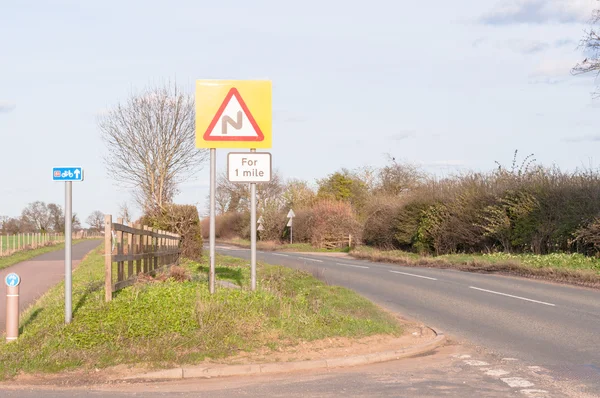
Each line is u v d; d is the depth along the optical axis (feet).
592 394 24.77
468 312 48.29
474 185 108.68
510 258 89.15
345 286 67.41
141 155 112.57
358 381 27.30
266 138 40.04
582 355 32.50
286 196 236.43
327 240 182.29
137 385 26.84
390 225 135.13
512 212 96.48
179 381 27.58
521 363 30.81
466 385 26.32
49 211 287.07
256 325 34.45
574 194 85.05
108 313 35.22
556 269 74.64
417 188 131.13
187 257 92.68
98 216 334.65
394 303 53.83
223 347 31.30
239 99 39.86
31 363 28.55
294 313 37.93
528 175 98.17
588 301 52.85
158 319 34.04
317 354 31.71
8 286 32.55
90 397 24.68
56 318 35.22
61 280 69.26
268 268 78.59
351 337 35.35
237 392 25.49
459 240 110.73
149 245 55.98
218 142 39.86
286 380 27.68
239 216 257.75
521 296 56.75
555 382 26.78
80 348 30.37
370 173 241.35
